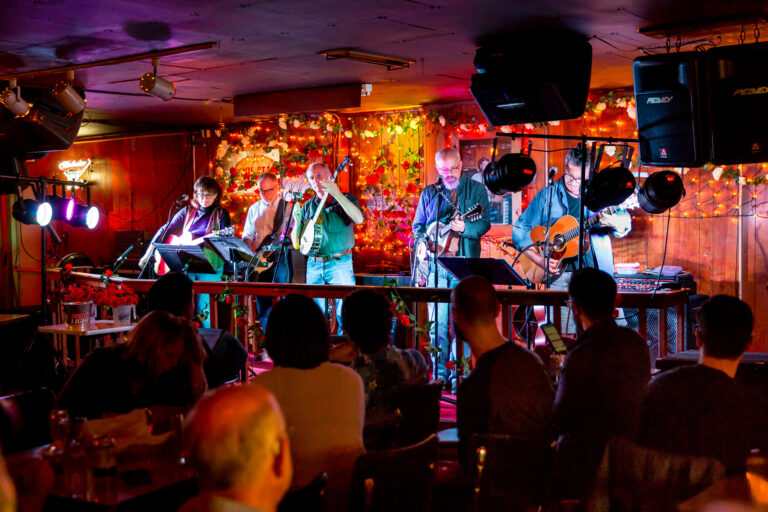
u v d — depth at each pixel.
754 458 2.24
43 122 6.38
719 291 6.54
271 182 7.30
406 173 7.99
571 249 5.57
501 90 4.98
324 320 2.47
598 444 2.63
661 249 6.73
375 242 8.19
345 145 8.36
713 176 6.45
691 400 2.31
